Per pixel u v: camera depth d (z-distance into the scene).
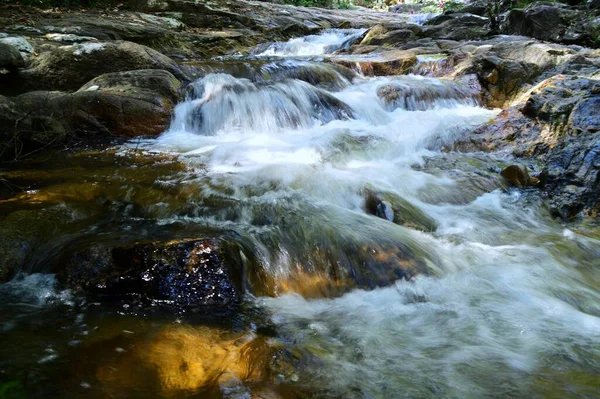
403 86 9.09
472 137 7.04
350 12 22.02
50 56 8.18
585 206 5.30
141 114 7.10
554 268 4.12
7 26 10.09
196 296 3.42
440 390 2.59
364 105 8.65
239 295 3.50
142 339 2.94
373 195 5.07
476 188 5.66
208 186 5.07
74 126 6.81
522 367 2.81
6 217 4.12
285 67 9.58
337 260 3.89
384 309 3.49
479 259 4.20
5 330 2.97
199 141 6.95
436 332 3.18
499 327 3.24
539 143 6.48
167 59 8.97
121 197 4.75
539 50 9.80
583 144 5.84
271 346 2.94
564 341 3.09
